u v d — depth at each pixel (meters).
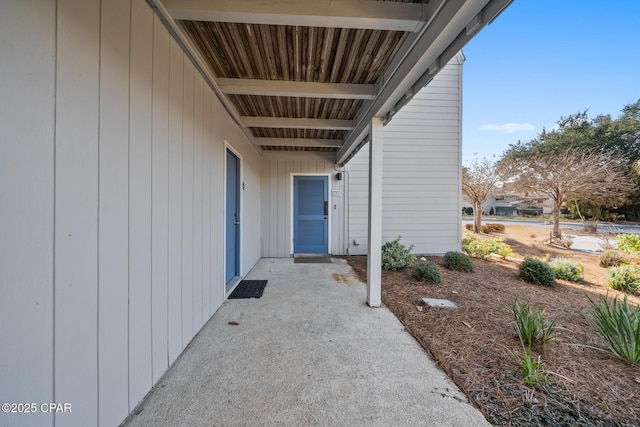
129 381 1.41
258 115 3.84
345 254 6.36
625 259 5.09
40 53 0.91
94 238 1.17
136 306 1.48
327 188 6.31
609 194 7.61
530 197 9.19
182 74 2.06
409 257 4.89
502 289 3.69
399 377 1.77
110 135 1.27
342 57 2.35
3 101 0.80
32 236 0.89
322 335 2.36
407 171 6.32
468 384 1.66
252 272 4.71
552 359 1.93
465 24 1.57
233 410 1.45
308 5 1.69
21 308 0.86
